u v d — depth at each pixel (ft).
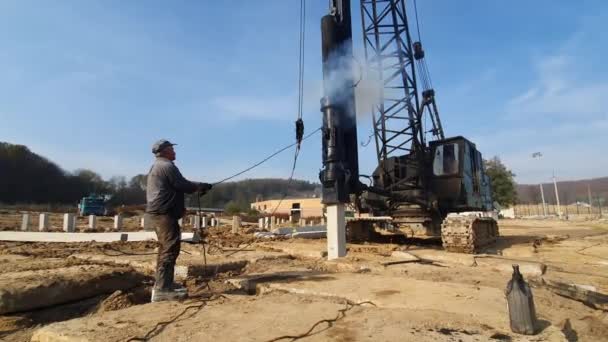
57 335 12.80
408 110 53.26
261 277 23.63
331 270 28.99
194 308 15.99
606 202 260.83
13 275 20.92
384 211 52.49
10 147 214.07
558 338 12.21
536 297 19.48
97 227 72.08
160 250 18.31
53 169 231.30
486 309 15.43
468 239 36.14
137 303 21.22
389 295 17.80
